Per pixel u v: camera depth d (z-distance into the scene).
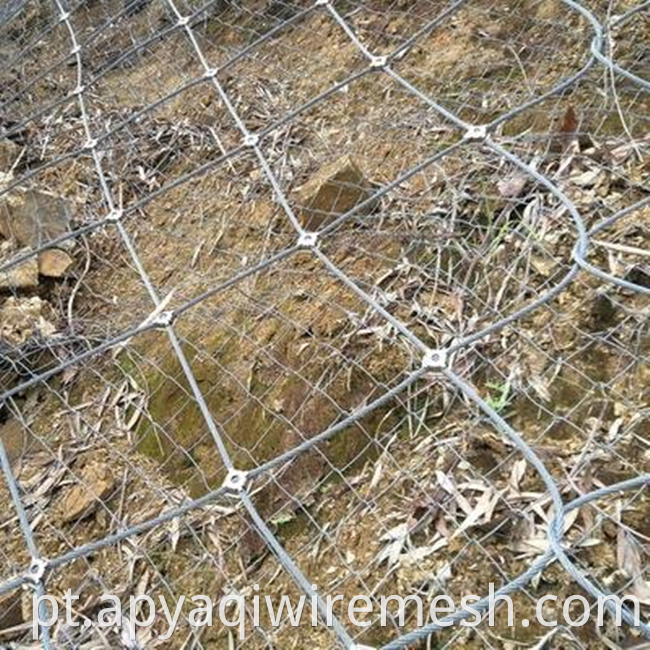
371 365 1.37
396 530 1.19
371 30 1.99
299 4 2.17
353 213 1.41
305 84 1.98
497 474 1.19
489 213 1.49
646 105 1.53
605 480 1.14
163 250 1.79
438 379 1.30
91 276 1.81
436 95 1.76
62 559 1.16
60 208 1.88
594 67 1.59
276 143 1.86
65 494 1.45
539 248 1.40
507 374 1.28
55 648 1.23
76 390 1.61
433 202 1.55
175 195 1.89
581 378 1.25
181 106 2.10
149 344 1.60
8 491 1.49
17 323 1.69
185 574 1.28
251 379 1.43
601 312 1.30
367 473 1.27
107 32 2.48
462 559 1.13
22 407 1.62
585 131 1.54
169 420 1.47
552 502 1.08
